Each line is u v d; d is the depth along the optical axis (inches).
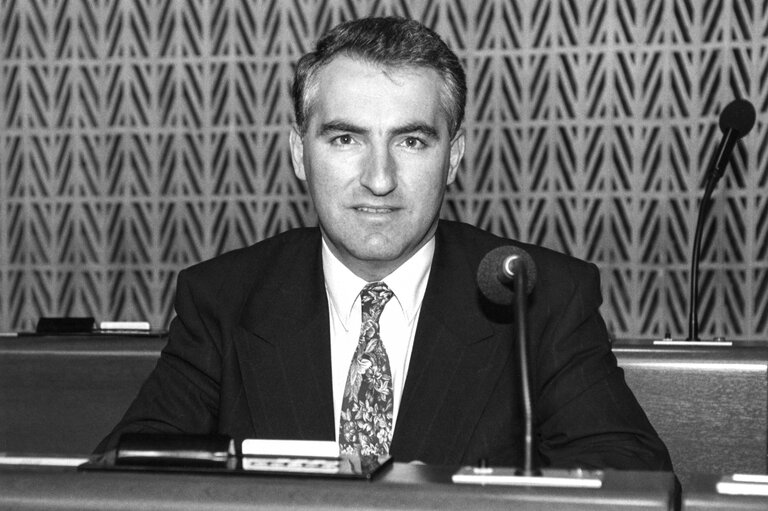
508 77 191.9
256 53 198.5
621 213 190.1
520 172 192.1
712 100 187.3
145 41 201.3
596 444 66.4
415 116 65.2
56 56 203.3
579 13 189.8
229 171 200.4
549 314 72.3
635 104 188.7
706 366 85.6
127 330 103.8
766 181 185.8
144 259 203.2
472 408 68.9
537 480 42.5
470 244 76.8
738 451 85.0
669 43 187.6
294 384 70.8
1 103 204.8
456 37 192.9
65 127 203.8
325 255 74.0
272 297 74.0
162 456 46.6
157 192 201.9
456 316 71.5
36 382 94.0
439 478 43.9
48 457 49.2
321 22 196.9
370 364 70.6
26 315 206.1
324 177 66.9
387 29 65.9
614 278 190.5
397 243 67.6
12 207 205.6
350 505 41.9
